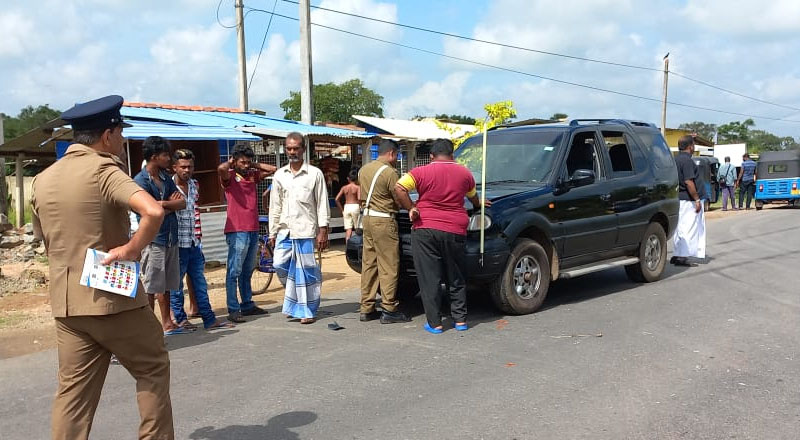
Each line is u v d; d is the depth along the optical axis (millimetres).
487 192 6832
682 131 38469
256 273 9836
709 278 8812
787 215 19719
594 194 7492
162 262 5945
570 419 4062
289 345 5883
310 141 13828
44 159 16750
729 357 5277
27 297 8773
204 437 3900
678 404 4285
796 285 8211
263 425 4062
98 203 2977
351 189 11234
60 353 3082
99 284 2924
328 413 4234
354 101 52969
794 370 4938
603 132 7988
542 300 6938
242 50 18656
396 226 6520
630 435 3822
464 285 6262
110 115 3098
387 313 6602
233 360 5457
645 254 8383
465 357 5379
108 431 4043
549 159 7297
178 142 12875
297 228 6605
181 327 6535
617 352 5449
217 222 11758
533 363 5188
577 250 7359
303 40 15070
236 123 14008
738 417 4066
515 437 3818
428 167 6090
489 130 8445
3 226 13891
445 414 4176
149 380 3213
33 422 4250
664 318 6590
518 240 6699
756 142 74125
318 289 6785
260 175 7105
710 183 24000
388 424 4039
